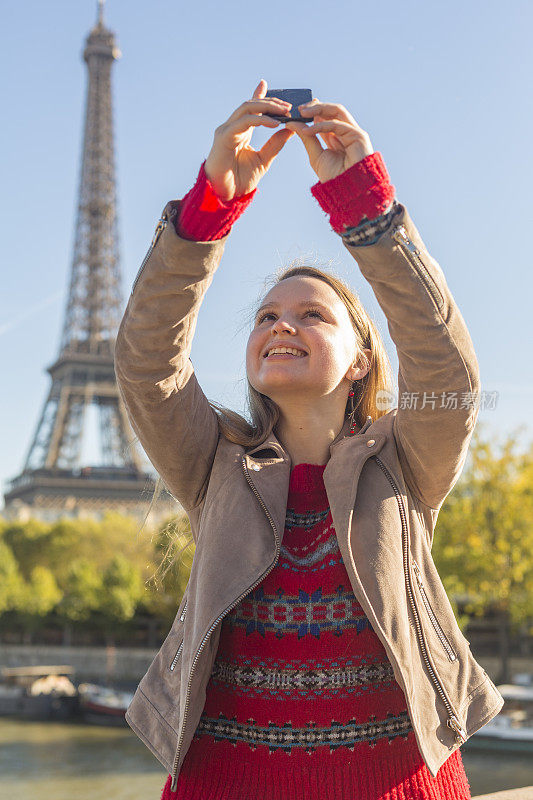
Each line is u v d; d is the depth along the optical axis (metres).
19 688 58.81
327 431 2.93
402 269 2.37
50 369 105.19
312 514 2.77
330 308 2.87
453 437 2.59
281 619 2.62
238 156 2.48
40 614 74.88
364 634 2.59
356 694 2.55
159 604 67.81
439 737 2.57
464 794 2.68
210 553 2.61
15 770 33.28
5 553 78.56
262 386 2.85
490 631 58.78
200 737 2.60
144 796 29.03
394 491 2.70
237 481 2.74
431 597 2.73
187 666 2.50
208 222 2.43
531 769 28.78
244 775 2.51
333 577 2.63
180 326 2.56
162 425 2.72
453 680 2.65
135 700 2.81
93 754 37.00
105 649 72.00
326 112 2.44
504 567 44.31
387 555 2.57
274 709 2.55
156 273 2.47
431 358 2.46
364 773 2.48
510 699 35.06
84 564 73.19
